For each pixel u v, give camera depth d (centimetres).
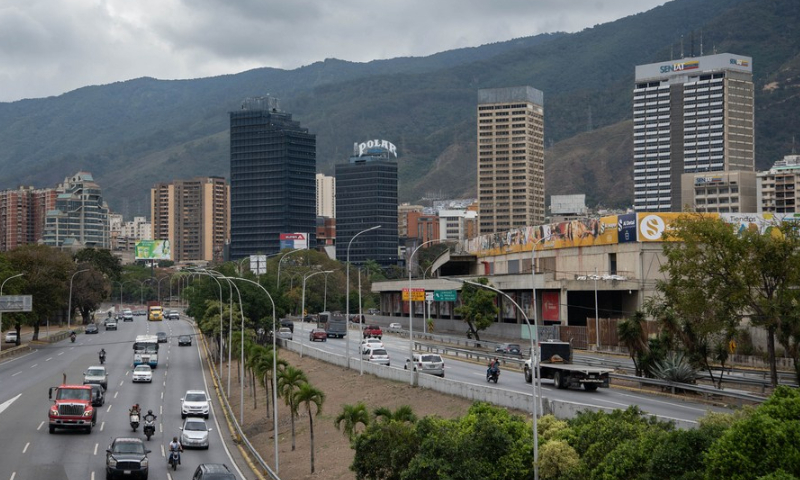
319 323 15588
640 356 7138
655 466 3506
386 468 4538
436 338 13238
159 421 7362
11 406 7738
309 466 5788
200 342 14088
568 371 6962
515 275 13712
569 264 13950
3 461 5641
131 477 5234
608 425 4053
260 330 12988
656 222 12138
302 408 7650
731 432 3238
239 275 13062
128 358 11694
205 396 7769
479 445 4244
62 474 5328
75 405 6656
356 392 7700
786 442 3128
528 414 5319
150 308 19862
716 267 6475
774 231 11025
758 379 7119
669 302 6812
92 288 19275
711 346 7562
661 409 5675
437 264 18588
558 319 12850
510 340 13125
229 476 4684
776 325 6316
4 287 12825
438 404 6381
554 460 3944
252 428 7300
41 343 14088
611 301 12688
